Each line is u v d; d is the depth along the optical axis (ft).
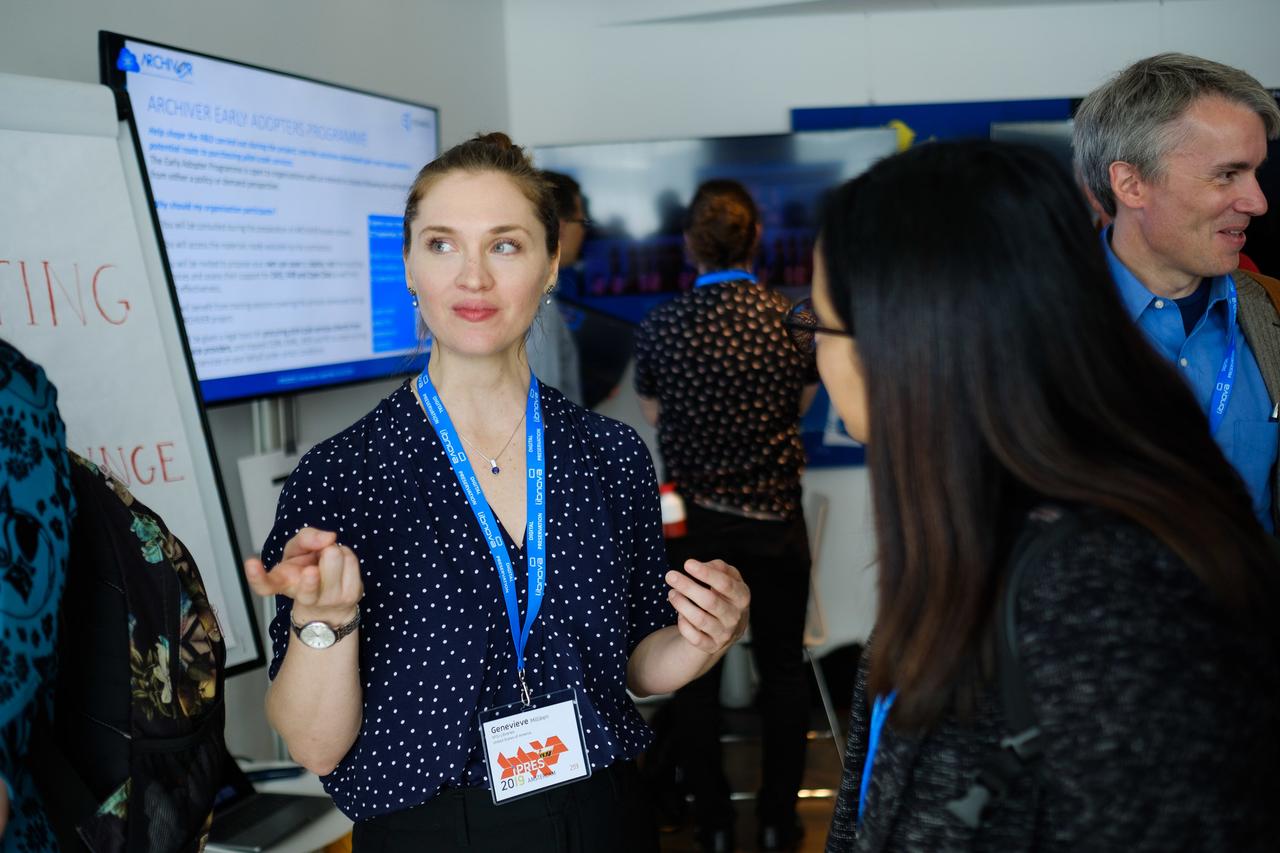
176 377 7.02
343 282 10.43
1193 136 5.65
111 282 6.63
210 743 4.35
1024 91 15.71
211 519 7.12
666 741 11.99
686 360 10.25
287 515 4.75
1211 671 2.34
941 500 2.71
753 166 15.08
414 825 4.60
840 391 3.15
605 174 15.10
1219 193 5.69
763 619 10.78
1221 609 2.42
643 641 5.39
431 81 13.92
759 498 10.41
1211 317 6.16
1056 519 2.60
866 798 3.00
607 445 5.30
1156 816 2.30
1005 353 2.67
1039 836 2.60
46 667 3.50
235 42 9.95
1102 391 2.66
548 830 4.64
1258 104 5.71
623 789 4.92
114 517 4.10
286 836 6.70
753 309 10.26
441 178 4.89
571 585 4.92
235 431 10.00
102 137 6.72
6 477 3.40
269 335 9.31
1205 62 5.88
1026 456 2.63
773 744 10.85
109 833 3.91
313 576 3.82
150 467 6.74
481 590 4.74
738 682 15.25
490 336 4.83
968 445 2.71
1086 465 2.59
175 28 9.09
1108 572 2.46
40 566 3.46
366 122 10.79
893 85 15.79
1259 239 10.71
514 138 16.22
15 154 6.22
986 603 2.63
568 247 11.81
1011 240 2.68
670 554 10.62
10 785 3.43
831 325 3.07
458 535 4.79
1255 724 2.36
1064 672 2.41
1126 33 15.56
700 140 15.06
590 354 15.19
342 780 4.67
